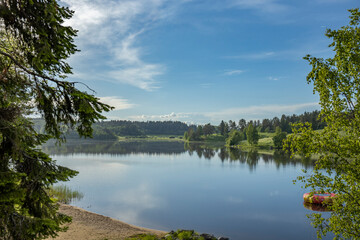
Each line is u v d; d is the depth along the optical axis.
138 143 149.88
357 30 7.08
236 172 43.06
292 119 152.12
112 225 15.91
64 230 4.40
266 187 31.19
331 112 7.48
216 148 108.50
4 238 3.66
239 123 184.25
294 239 15.62
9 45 4.62
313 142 7.64
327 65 7.61
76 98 4.15
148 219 19.16
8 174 3.51
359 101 7.10
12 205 3.63
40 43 4.21
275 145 103.00
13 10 4.02
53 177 4.35
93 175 38.19
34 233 3.82
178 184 32.72
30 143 4.49
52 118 4.60
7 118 4.16
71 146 107.38
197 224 18.31
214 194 27.55
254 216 20.23
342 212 7.37
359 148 6.84
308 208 22.38
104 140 182.00
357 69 7.20
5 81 4.36
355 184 7.42
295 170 44.81
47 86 4.37
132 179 35.59
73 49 4.75
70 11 4.65
